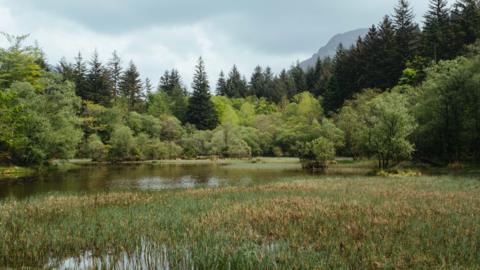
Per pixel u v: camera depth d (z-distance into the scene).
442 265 8.04
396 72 66.69
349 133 56.44
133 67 99.94
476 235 10.33
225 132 76.94
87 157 67.44
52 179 31.78
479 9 56.28
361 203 16.05
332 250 9.47
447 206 15.04
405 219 12.62
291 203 16.25
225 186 25.64
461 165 36.66
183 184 28.14
